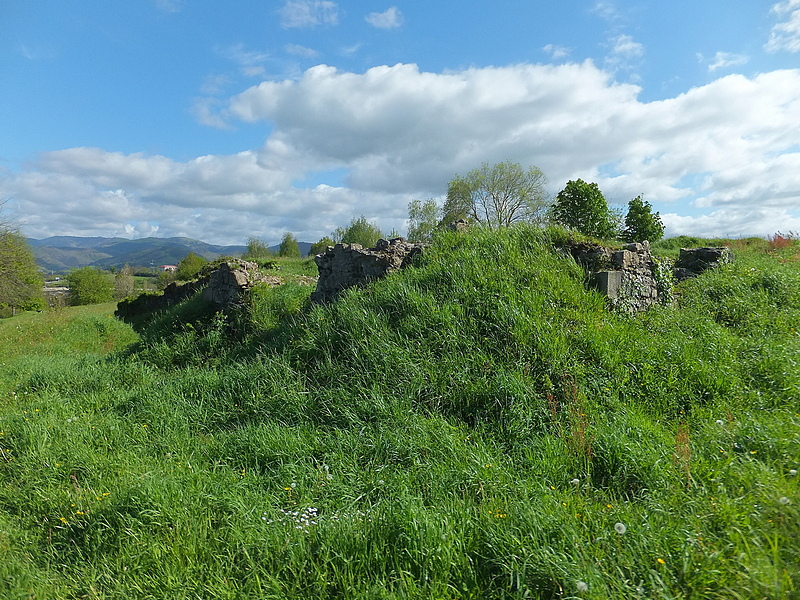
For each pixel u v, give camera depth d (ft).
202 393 22.22
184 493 13.26
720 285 31.96
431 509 11.57
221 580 9.84
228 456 16.40
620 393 17.88
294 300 33.78
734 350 21.08
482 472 13.21
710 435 14.16
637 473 12.84
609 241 30.35
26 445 18.22
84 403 23.54
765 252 55.36
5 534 12.69
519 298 22.18
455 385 18.07
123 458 16.74
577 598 7.89
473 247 27.35
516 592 8.67
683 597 8.10
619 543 9.48
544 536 9.76
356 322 22.58
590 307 22.90
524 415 16.30
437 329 21.07
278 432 17.15
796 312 26.66
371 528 10.62
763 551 8.41
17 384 28.19
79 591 10.42
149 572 10.65
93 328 52.85
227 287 36.68
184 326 34.99
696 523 9.80
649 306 26.96
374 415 17.38
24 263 99.14
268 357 24.11
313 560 10.03
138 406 22.06
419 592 8.82
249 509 12.49
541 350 19.15
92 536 12.14
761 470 11.29
